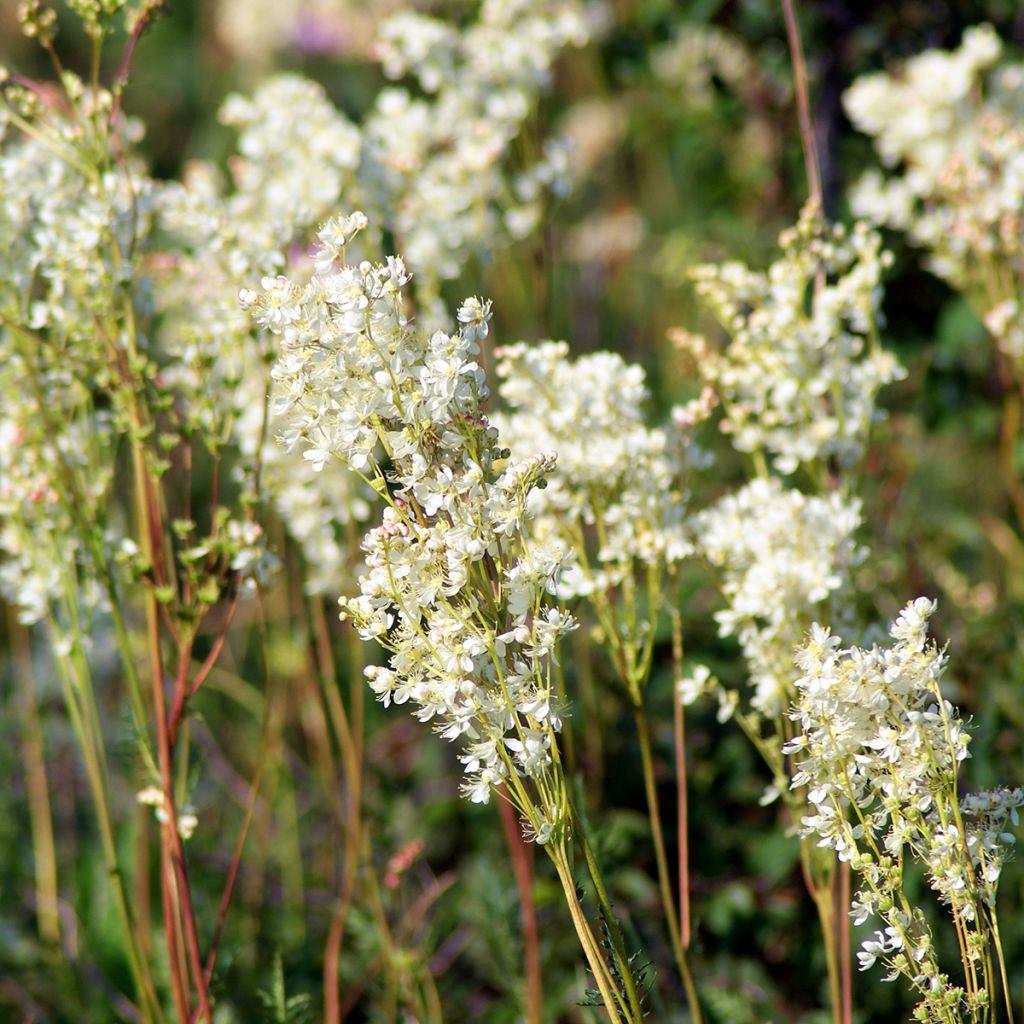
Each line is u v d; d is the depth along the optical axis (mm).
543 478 2500
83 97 3578
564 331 7062
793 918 4512
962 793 4387
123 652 3547
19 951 4789
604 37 6680
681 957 3182
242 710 6086
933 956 2451
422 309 4387
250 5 7832
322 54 7840
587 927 2449
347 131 4457
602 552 3244
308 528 4020
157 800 3354
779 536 3178
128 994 4742
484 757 2391
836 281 4902
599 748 4559
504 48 4918
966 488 5895
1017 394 5160
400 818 5160
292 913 4918
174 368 3947
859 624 3260
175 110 9367
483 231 4672
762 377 3572
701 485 5012
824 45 5566
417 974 4125
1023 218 4508
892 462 5418
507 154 4949
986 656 4699
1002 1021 3969
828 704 2430
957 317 5574
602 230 7281
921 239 4828
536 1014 4000
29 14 3418
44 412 3490
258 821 5387
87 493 3633
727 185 6176
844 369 3541
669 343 6566
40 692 5930
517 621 2438
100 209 3418
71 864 5387
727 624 3166
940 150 4910
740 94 5871
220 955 4191
